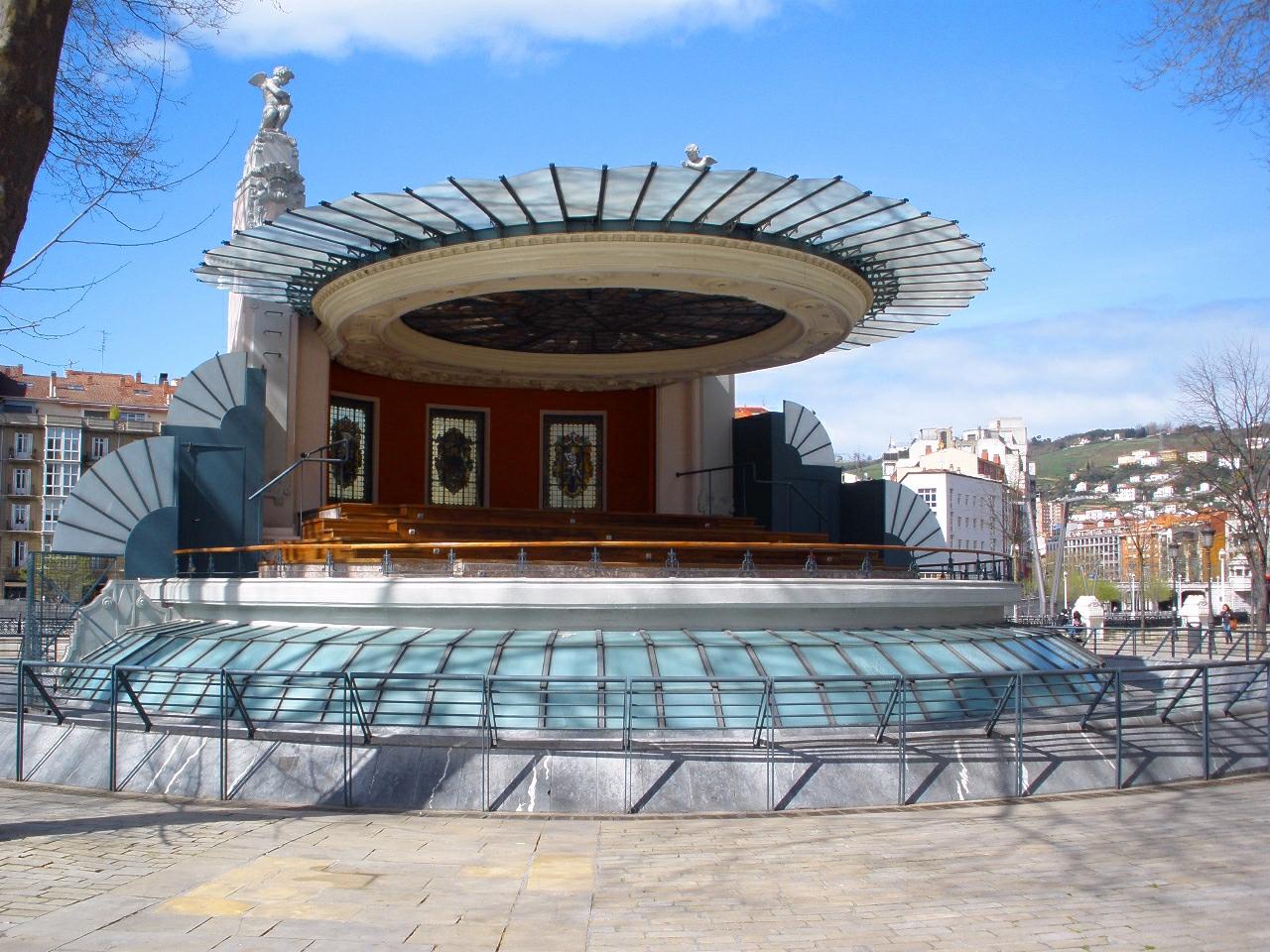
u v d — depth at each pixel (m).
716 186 18.16
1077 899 9.74
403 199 18.66
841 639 17.89
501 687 15.92
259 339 27.92
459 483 33.12
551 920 9.14
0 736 17.11
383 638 17.77
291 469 25.53
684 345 30.25
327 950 8.26
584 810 13.75
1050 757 15.44
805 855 11.45
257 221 29.16
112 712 15.51
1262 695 19.20
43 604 27.00
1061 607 69.56
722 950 8.41
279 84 30.02
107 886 10.03
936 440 144.12
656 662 16.52
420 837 12.23
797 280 21.58
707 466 33.28
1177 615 48.25
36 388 77.38
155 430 77.25
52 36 10.39
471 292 21.84
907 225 20.27
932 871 10.78
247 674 14.98
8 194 10.27
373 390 31.69
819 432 34.16
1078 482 168.88
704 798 13.91
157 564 25.41
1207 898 9.76
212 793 14.73
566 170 17.31
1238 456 47.25
